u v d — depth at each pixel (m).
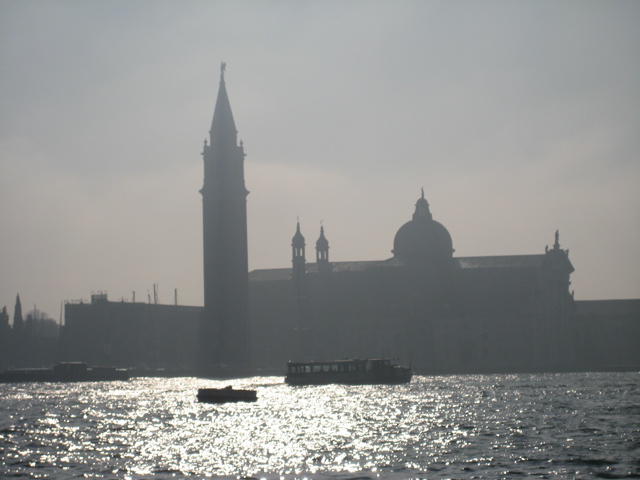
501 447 148.38
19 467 136.62
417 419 188.25
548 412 197.12
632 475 126.31
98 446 156.38
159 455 146.50
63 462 140.62
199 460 141.75
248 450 150.38
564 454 141.12
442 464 134.75
